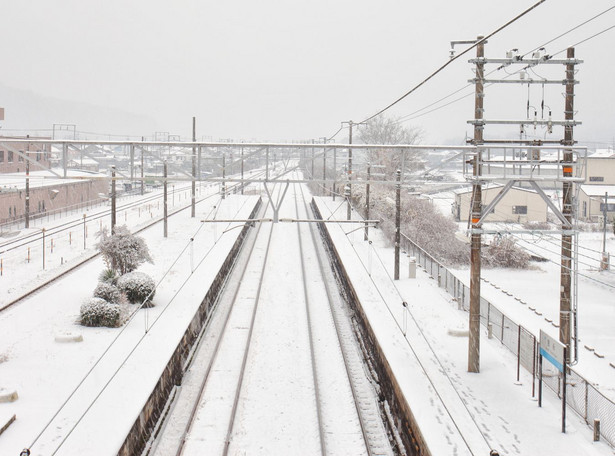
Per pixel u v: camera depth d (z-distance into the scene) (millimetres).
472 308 17656
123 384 16047
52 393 15406
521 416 14680
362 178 56969
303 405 17094
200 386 18141
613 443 13094
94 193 67312
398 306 25516
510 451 12781
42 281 27453
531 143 17188
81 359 17984
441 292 28578
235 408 16469
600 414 13711
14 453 12250
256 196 69625
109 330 21047
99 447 12617
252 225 54094
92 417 14039
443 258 39375
